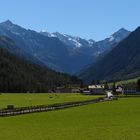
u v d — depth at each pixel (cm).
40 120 9456
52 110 13100
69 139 6284
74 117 10294
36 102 19112
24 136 6606
